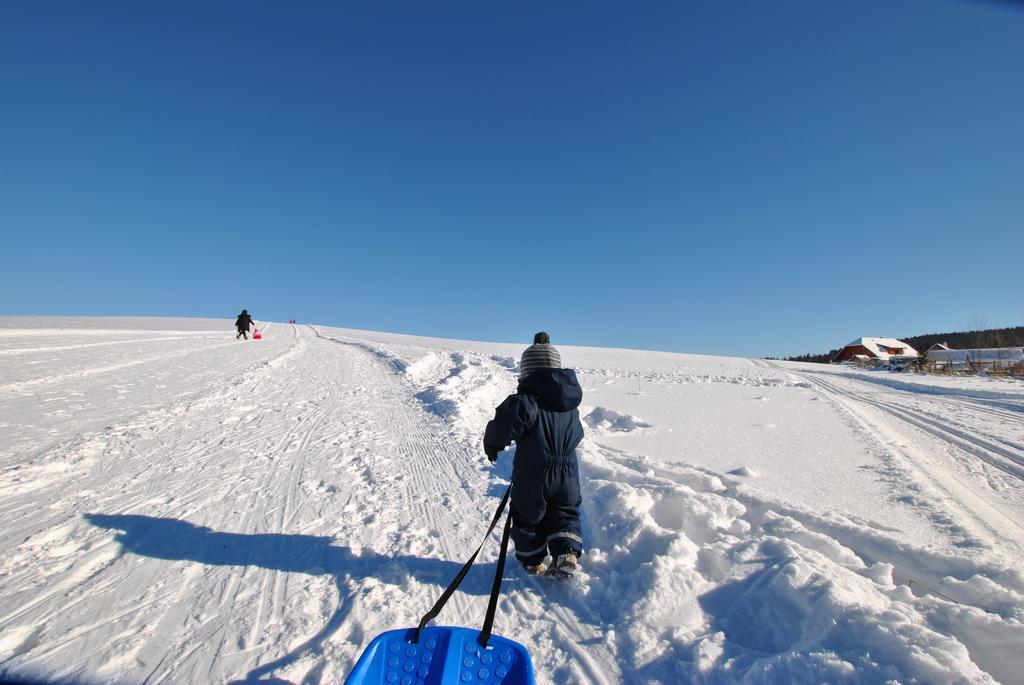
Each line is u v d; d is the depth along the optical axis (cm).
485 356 1997
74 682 223
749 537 342
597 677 234
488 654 227
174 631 262
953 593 271
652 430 720
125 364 1324
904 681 207
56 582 307
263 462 562
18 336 1900
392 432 732
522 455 316
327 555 351
